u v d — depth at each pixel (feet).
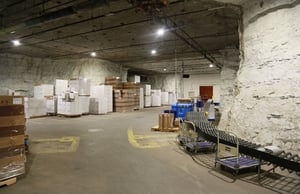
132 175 9.84
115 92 40.22
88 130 21.08
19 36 26.07
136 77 51.11
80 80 33.73
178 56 40.88
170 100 65.31
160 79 74.18
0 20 20.21
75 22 20.99
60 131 20.44
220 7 16.52
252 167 10.51
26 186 8.66
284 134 11.00
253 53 13.39
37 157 12.50
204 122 15.42
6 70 35.55
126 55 39.70
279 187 8.60
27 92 38.19
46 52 35.70
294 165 7.93
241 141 10.78
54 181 9.15
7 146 8.80
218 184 8.87
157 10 17.79
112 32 24.68
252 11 13.46
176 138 17.56
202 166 11.05
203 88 67.77
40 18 16.53
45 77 40.70
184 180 9.27
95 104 35.58
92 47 32.45
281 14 11.80
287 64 11.45
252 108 12.85
